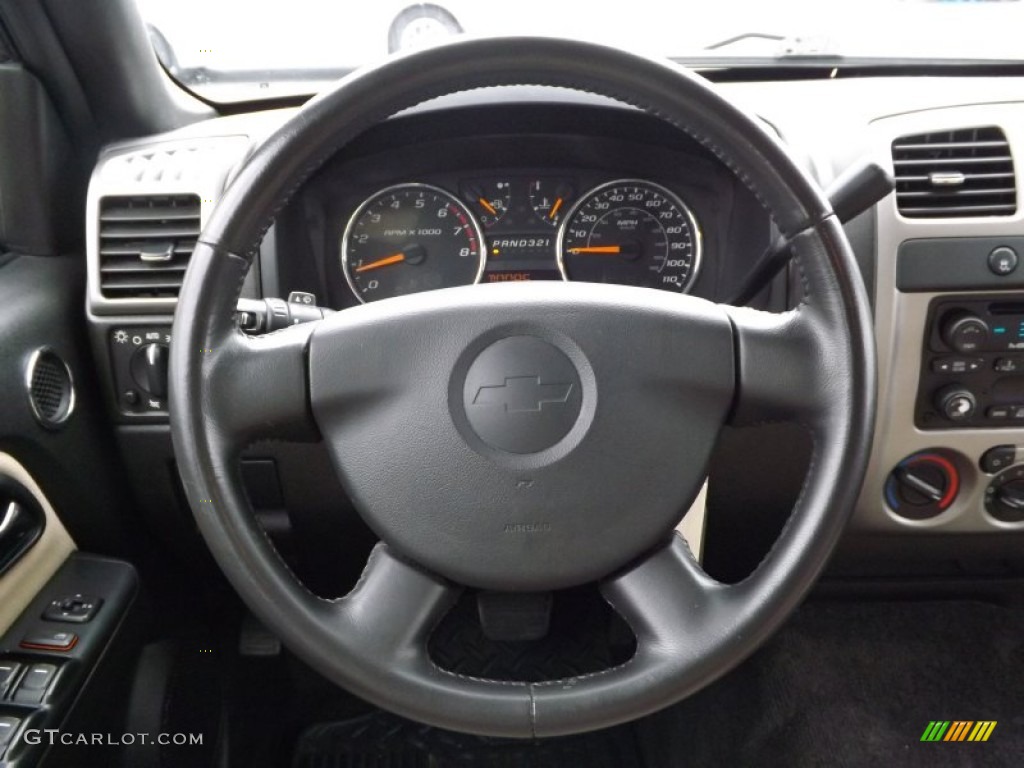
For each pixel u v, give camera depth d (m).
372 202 1.25
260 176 0.76
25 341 1.06
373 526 0.84
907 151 1.17
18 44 1.13
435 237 1.27
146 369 1.17
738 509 1.31
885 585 1.54
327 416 0.83
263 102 1.42
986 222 1.15
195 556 1.40
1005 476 1.24
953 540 1.33
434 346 0.81
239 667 1.49
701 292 1.29
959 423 1.21
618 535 0.82
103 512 1.23
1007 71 1.43
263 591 0.78
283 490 1.24
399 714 0.81
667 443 0.82
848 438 0.80
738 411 0.84
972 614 1.78
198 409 0.77
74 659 1.03
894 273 1.16
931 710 1.60
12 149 1.14
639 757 1.51
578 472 0.81
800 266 0.82
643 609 0.83
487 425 0.80
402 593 0.83
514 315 0.81
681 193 1.26
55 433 1.10
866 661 1.70
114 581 1.15
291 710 1.59
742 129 0.78
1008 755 1.51
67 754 1.01
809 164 1.21
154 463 1.24
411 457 0.81
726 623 0.80
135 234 1.17
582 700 0.79
